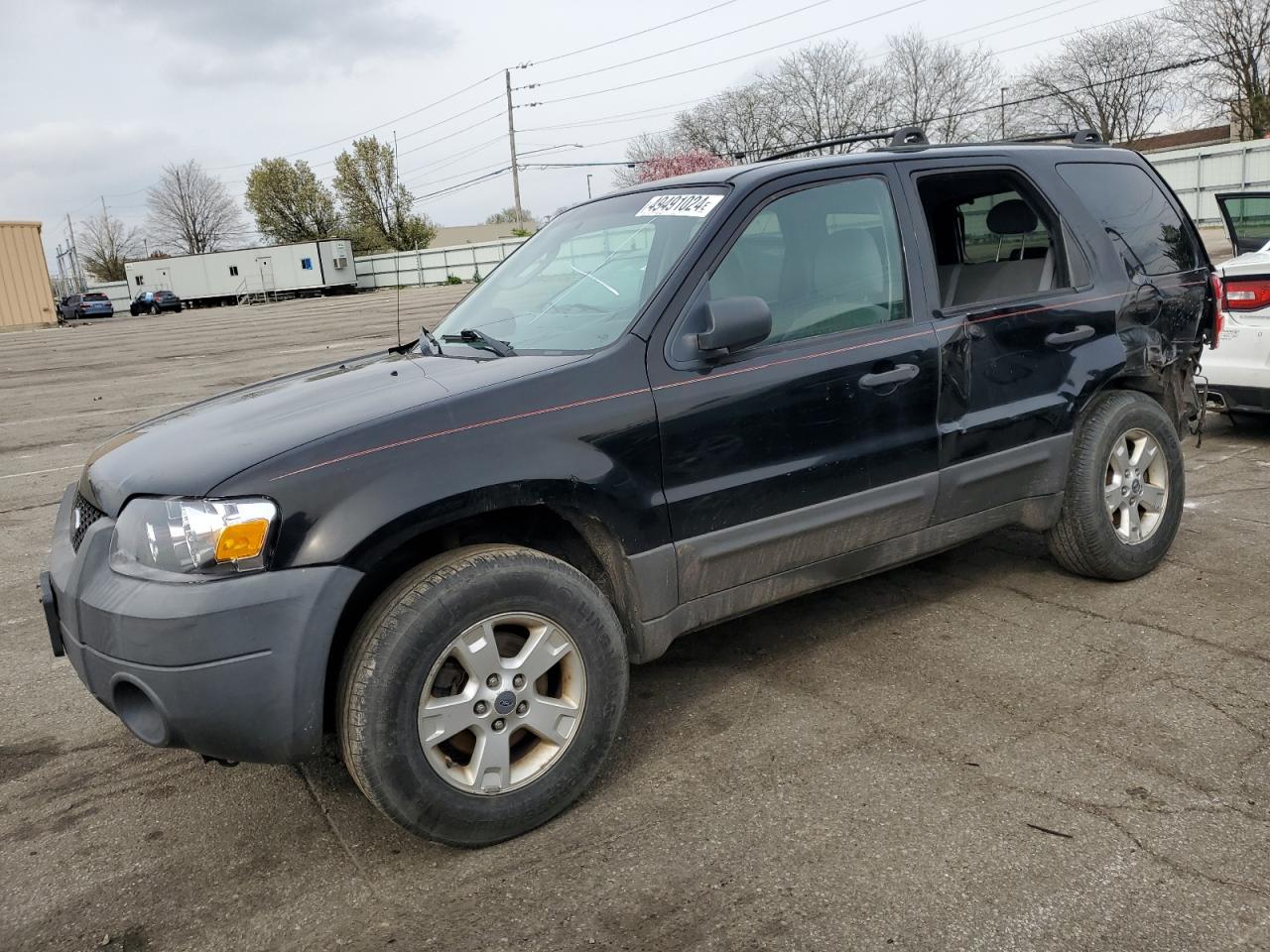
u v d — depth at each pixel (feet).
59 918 8.18
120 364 62.69
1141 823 8.40
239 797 9.96
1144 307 13.64
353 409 8.98
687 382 9.73
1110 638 12.20
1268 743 9.58
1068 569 14.02
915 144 12.68
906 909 7.50
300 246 185.16
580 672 9.00
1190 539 15.65
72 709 12.36
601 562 9.83
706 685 11.62
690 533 9.82
